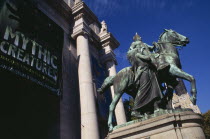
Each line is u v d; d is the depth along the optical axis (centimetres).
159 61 754
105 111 1764
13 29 1197
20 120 1110
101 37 2342
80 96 1461
